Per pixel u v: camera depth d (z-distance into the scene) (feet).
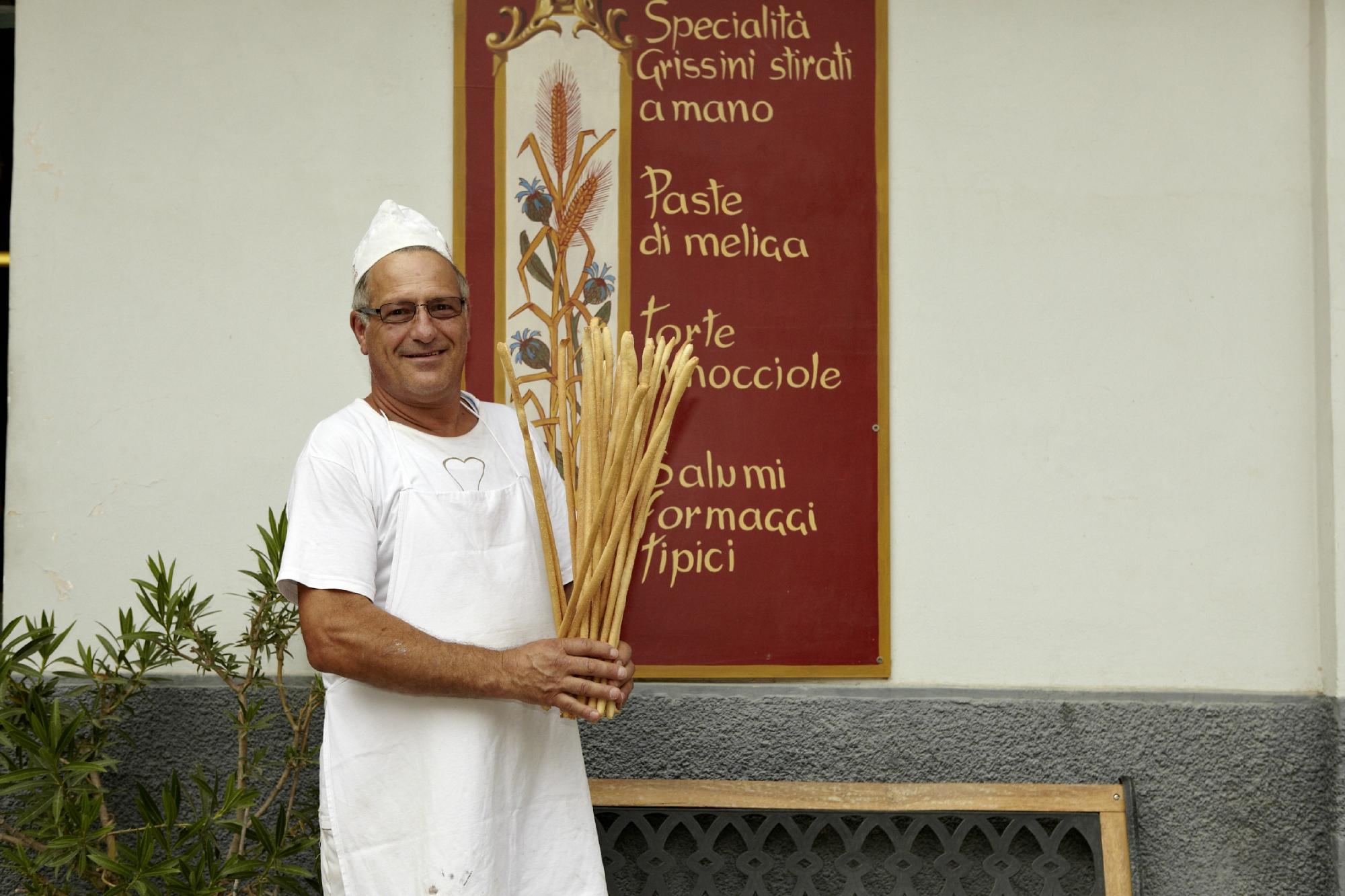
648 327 9.87
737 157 9.90
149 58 9.87
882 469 9.84
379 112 9.91
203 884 8.32
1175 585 9.85
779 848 9.72
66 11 9.84
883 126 9.91
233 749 9.63
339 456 6.53
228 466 9.82
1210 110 9.95
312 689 8.94
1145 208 9.93
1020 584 9.86
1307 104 9.93
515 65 9.87
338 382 9.87
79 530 9.77
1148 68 9.96
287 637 8.95
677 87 9.92
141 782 9.62
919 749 9.65
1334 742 9.56
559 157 9.87
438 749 6.46
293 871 8.32
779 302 9.87
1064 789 9.39
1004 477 9.89
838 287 9.88
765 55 9.93
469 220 9.84
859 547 9.83
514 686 6.29
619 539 6.65
